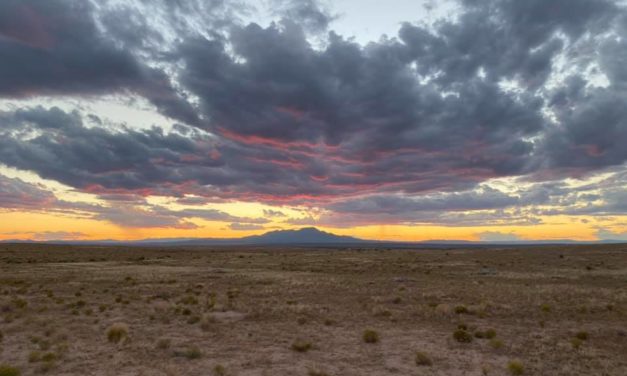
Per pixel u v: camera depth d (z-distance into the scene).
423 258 81.50
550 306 25.47
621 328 19.80
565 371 13.09
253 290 34.12
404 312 23.67
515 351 15.55
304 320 20.91
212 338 17.55
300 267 61.84
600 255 74.12
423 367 13.59
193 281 41.62
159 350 15.40
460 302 27.42
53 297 29.23
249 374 12.76
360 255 97.81
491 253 92.62
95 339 17.08
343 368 13.41
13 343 16.39
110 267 60.25
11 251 97.62
